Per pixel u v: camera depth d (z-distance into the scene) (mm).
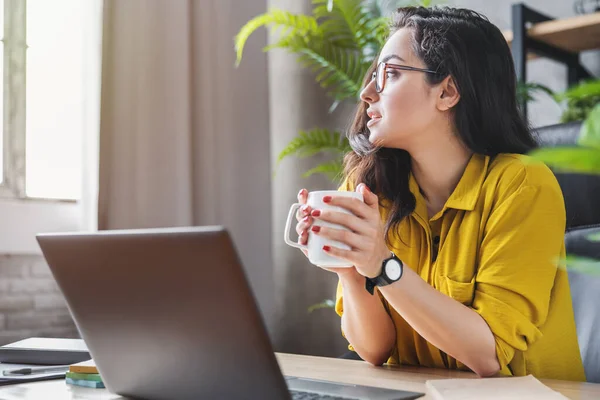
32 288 2262
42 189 2420
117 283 800
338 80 2748
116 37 2330
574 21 2354
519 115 1380
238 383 760
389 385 989
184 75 2488
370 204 997
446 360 1295
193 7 2625
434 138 1312
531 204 1227
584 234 1471
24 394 942
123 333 839
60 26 2471
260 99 2834
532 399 810
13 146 2332
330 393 872
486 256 1214
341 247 980
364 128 1431
